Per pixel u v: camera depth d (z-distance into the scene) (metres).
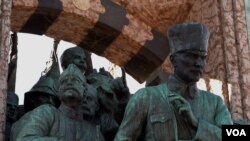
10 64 8.71
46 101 8.05
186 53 7.04
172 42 7.16
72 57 8.17
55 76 8.55
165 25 9.09
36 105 8.05
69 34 8.94
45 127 7.13
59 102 8.12
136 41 8.90
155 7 9.07
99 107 7.80
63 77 7.36
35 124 7.09
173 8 9.09
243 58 8.39
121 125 7.06
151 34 8.99
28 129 7.04
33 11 8.59
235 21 8.59
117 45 8.98
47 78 8.26
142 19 9.02
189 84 7.12
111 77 8.22
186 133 6.91
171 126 6.91
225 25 8.55
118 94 7.91
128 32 8.88
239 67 8.36
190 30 7.07
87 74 8.66
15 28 8.80
